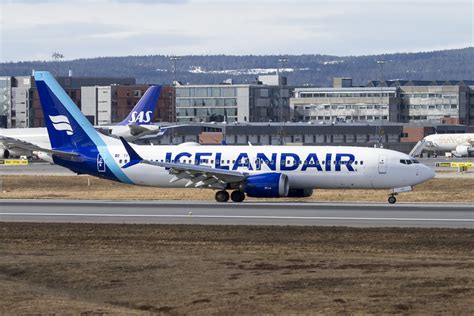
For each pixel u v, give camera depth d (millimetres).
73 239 155875
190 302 107188
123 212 196875
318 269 122500
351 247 144125
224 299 107562
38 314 100562
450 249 141500
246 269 123625
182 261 130375
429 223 173875
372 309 100750
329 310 100875
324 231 160625
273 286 112750
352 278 115875
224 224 173625
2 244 151625
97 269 126125
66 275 123562
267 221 178875
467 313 98500
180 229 165250
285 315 99688
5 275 124500
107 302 109562
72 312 101438
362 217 184125
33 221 181875
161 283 117438
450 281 112625
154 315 101688
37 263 130875
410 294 106625
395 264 125062
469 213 191250
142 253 140125
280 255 136000
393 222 175750
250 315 100312
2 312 101188
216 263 128375
